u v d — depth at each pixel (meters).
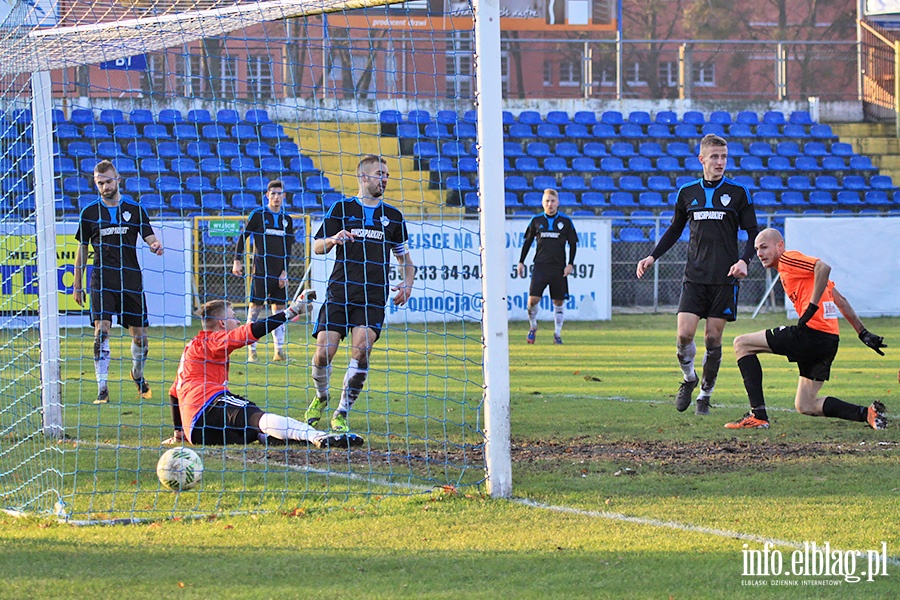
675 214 22.00
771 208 65.12
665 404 24.02
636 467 16.30
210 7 18.73
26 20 17.00
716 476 15.54
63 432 18.70
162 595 9.98
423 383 28.30
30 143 19.45
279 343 33.84
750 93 76.69
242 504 13.80
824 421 21.28
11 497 14.37
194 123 56.62
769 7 93.50
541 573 10.68
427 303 48.69
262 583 10.38
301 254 48.41
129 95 55.69
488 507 13.52
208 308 17.06
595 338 42.28
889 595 10.05
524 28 72.94
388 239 19.55
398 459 16.98
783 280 20.25
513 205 62.81
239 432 16.30
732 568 10.84
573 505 13.65
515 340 41.69
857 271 51.12
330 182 58.00
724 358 35.06
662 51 74.69
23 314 21.53
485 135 14.13
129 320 24.38
